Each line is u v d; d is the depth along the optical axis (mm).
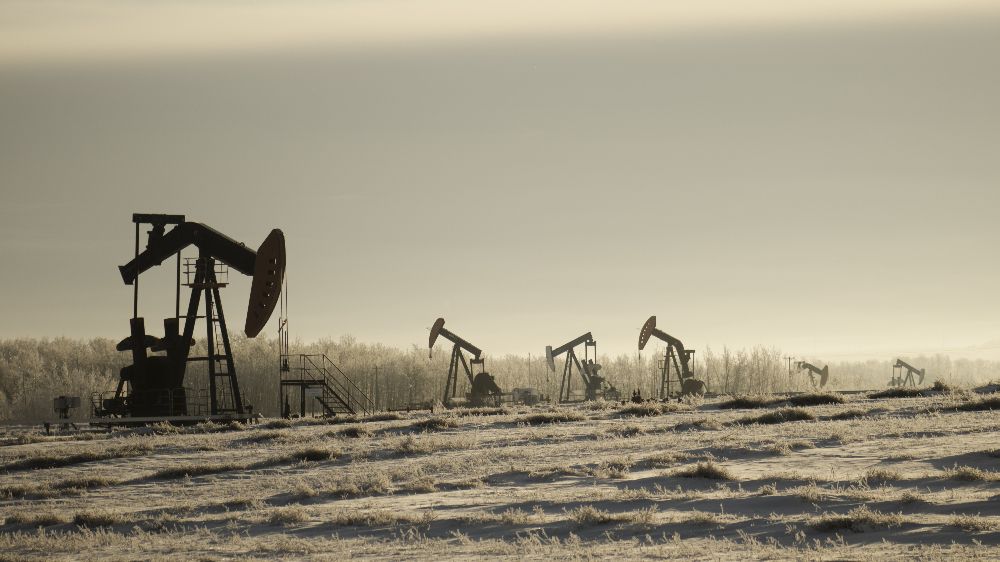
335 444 161875
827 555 54219
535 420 194750
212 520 83625
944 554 52938
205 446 164250
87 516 85500
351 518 77688
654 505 79062
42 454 161250
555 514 78625
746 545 58875
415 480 104812
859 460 102375
